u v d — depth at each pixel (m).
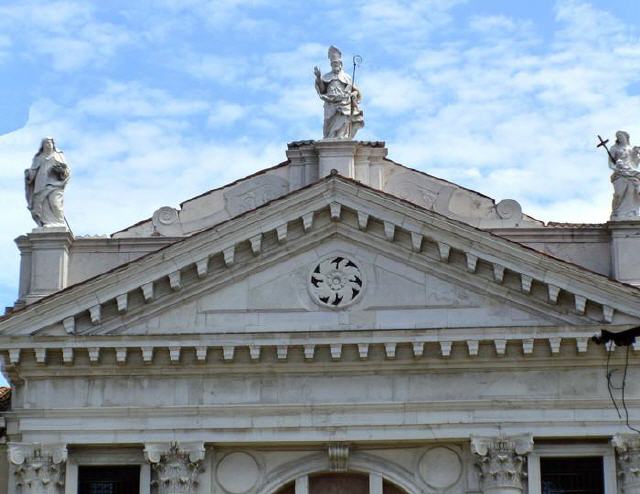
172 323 44.62
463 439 44.22
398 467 44.75
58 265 46.19
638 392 44.06
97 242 46.88
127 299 44.31
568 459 44.50
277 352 44.09
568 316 44.22
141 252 46.91
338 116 47.72
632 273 45.69
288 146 47.97
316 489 45.16
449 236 44.25
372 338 43.88
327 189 44.47
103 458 44.62
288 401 44.38
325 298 44.75
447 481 44.53
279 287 44.84
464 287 44.69
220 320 44.66
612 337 39.72
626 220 45.94
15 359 44.12
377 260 44.94
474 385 44.31
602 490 44.22
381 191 45.09
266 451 44.91
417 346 43.84
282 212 44.44
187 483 44.09
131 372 44.47
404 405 44.19
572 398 44.09
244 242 44.50
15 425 44.75
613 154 46.78
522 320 44.38
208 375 44.53
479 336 43.72
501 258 44.06
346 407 44.25
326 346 44.06
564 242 46.66
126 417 44.34
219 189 47.94
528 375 44.34
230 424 44.31
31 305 44.06
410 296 44.69
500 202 47.47
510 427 44.12
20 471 44.16
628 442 43.84
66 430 44.31
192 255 44.31
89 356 44.12
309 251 45.06
